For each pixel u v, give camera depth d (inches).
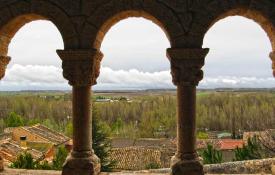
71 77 413.4
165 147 1750.7
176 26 405.1
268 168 545.0
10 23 427.2
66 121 2994.6
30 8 420.2
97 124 1243.2
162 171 514.0
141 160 1561.3
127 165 1540.4
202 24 404.2
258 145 1107.3
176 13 405.7
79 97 417.1
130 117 3051.2
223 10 403.2
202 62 400.5
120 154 1621.6
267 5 401.7
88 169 413.4
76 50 408.8
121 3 409.1
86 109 419.5
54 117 3196.4
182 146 407.2
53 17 417.4
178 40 404.2
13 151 1384.1
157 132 2758.4
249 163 556.4
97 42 425.7
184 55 399.2
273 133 1170.6
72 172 414.3
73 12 414.6
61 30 415.8
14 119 2593.5
